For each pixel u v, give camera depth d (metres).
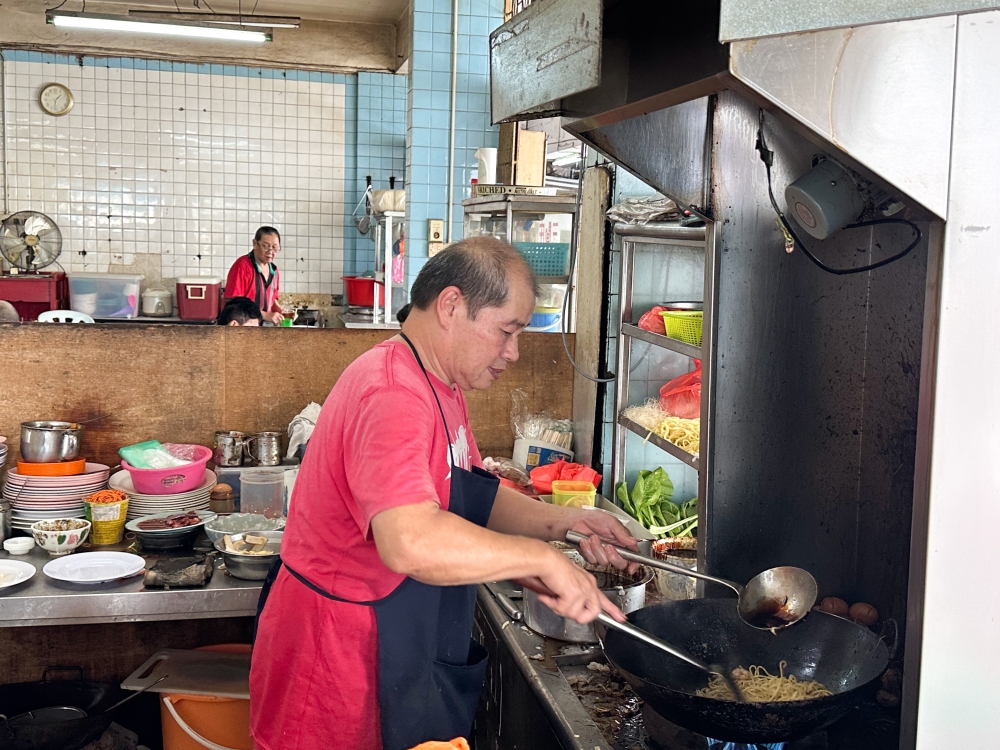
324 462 1.53
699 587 1.83
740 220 1.75
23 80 7.27
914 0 1.10
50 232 6.82
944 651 1.23
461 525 1.30
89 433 2.97
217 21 6.84
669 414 2.82
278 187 7.79
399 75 7.83
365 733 1.58
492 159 4.42
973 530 1.21
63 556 2.42
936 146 1.14
